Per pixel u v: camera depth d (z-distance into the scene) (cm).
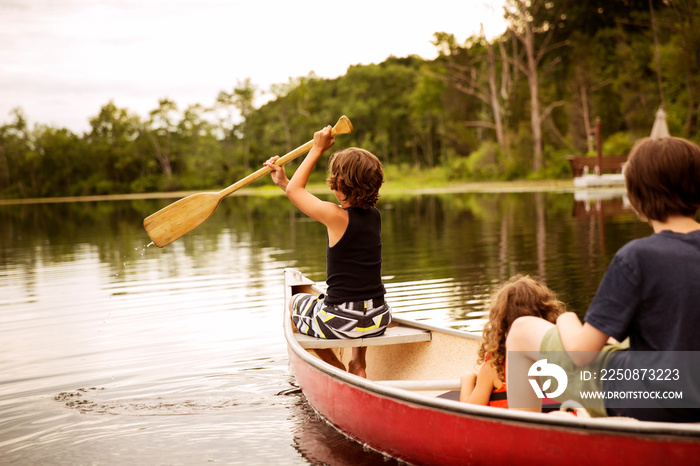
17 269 806
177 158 6756
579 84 3388
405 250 830
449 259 726
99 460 243
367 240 294
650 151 167
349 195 294
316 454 245
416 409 218
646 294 162
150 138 6750
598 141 2286
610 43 3844
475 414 198
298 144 6419
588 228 970
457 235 981
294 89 6425
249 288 602
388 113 6222
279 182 318
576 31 3600
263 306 517
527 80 3903
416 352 321
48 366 366
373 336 303
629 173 172
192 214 358
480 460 200
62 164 7062
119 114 7038
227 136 6825
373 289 298
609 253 705
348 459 240
